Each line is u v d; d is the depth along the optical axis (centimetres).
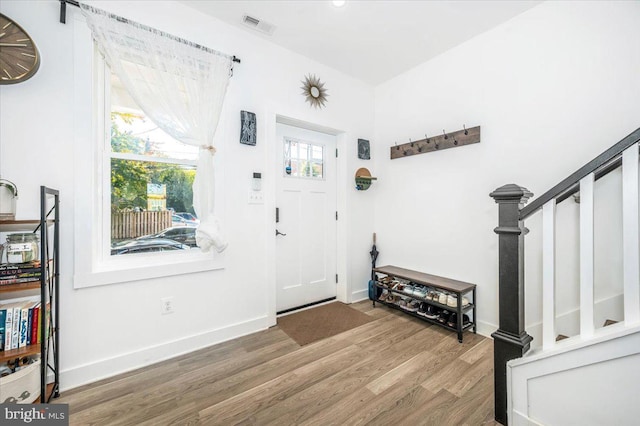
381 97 334
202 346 214
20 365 140
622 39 171
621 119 172
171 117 194
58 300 158
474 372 181
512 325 136
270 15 216
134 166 196
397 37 244
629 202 106
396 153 311
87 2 170
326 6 205
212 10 210
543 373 125
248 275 238
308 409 148
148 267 191
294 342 222
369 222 339
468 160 248
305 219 305
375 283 304
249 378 175
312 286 311
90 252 171
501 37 226
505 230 137
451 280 256
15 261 136
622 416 106
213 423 138
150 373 181
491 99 232
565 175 194
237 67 230
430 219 280
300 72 272
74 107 166
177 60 197
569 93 192
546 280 129
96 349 174
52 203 161
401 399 155
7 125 151
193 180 220
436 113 275
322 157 318
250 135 232
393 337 231
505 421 137
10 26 148
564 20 193
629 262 106
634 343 102
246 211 236
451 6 206
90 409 148
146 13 189
